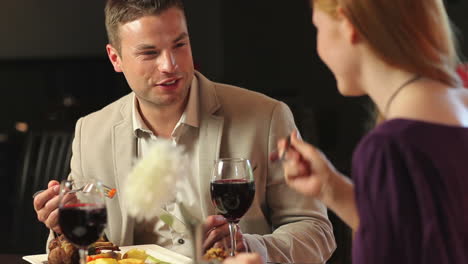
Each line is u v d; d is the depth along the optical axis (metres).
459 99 1.29
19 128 6.33
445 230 1.16
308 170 1.44
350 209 1.41
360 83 1.33
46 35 7.05
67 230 1.49
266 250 1.89
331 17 1.30
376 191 1.17
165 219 1.79
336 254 3.70
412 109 1.23
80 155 2.31
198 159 2.16
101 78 6.75
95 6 7.11
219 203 1.70
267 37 6.70
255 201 2.15
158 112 2.16
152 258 1.87
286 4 6.55
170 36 1.98
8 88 6.67
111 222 2.21
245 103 2.23
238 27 6.90
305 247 2.02
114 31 2.07
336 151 5.97
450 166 1.17
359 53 1.29
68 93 6.72
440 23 1.28
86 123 2.35
